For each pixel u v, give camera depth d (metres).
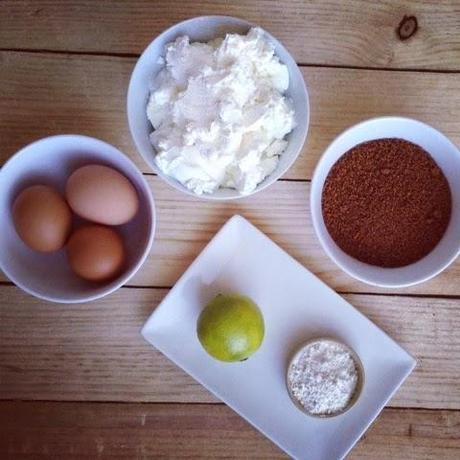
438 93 0.57
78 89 0.56
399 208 0.55
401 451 0.57
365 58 0.57
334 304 0.56
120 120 0.57
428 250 0.55
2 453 0.56
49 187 0.51
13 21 0.56
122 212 0.50
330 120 0.57
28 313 0.56
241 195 0.52
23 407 0.56
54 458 0.56
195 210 0.57
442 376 0.57
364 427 0.55
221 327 0.51
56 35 0.56
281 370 0.56
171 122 0.51
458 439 0.57
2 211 0.52
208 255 0.56
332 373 0.55
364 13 0.57
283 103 0.51
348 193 0.55
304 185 0.57
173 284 0.57
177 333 0.56
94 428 0.57
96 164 0.53
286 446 0.55
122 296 0.57
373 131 0.54
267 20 0.57
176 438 0.57
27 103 0.56
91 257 0.50
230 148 0.50
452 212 0.55
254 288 0.57
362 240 0.56
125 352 0.57
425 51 0.57
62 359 0.57
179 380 0.57
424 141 0.54
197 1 0.57
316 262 0.57
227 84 0.50
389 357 0.56
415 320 0.57
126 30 0.57
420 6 0.57
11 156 0.55
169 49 0.51
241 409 0.56
